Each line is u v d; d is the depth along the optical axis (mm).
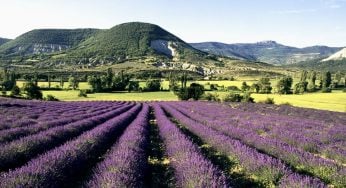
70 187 8945
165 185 9344
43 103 48219
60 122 20719
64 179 8719
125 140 13539
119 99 84750
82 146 11664
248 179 10164
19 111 30844
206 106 49406
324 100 77875
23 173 7555
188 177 8117
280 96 88000
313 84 109500
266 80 105500
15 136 14680
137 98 87750
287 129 22734
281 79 100312
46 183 7586
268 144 14398
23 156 10953
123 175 7891
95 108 39406
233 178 10281
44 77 142250
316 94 94562
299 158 11914
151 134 20328
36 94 73438
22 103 43812
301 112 44156
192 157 9930
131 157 9852
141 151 11438
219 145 14352
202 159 9672
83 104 50062
